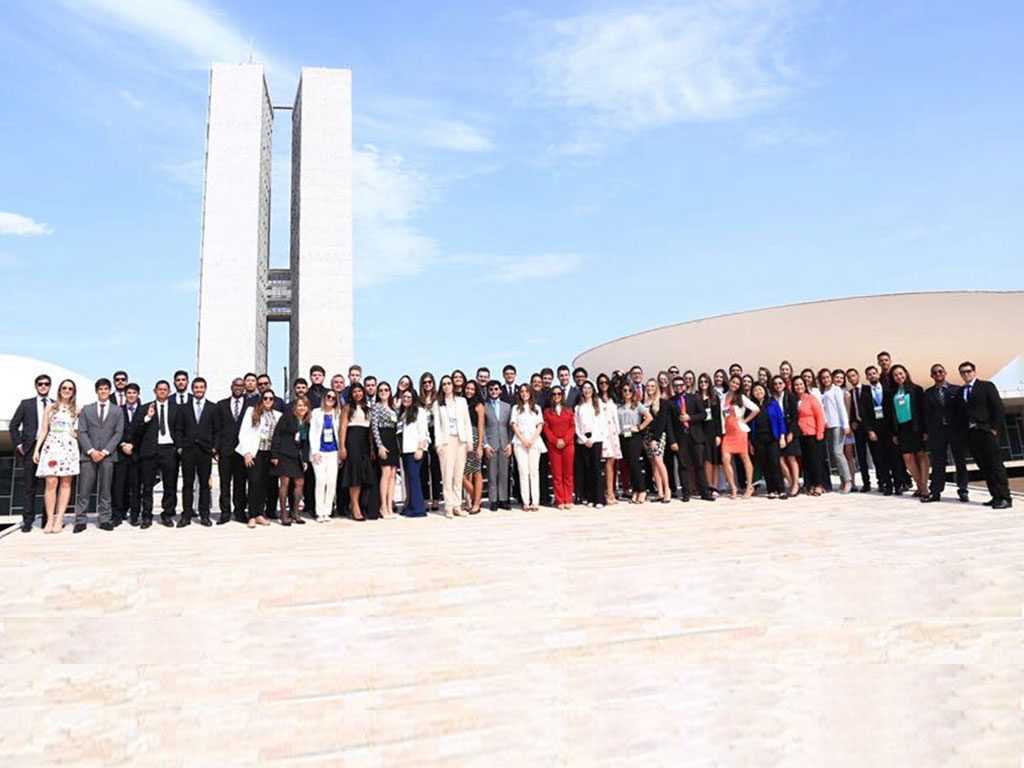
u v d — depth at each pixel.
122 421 9.25
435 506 10.81
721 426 11.01
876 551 6.84
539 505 10.78
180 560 6.59
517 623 5.52
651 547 7.12
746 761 4.50
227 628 5.39
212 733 4.41
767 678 5.12
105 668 4.91
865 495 10.87
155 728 4.44
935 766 4.50
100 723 4.46
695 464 11.04
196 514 10.70
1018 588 6.05
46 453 8.66
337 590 6.00
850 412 11.39
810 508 9.59
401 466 10.52
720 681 5.08
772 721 4.78
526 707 4.74
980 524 8.02
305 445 9.69
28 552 7.15
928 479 11.11
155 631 5.35
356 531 8.44
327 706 4.64
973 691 5.05
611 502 10.70
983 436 9.16
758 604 5.93
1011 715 4.84
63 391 8.84
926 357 26.70
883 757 4.56
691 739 4.62
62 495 8.80
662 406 10.72
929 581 6.20
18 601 5.74
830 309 26.62
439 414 9.87
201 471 9.40
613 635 5.44
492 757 4.39
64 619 5.37
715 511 9.49
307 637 5.33
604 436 10.40
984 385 9.27
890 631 5.54
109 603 5.79
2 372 34.81
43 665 4.96
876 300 26.06
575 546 7.20
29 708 4.57
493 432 10.32
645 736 4.62
